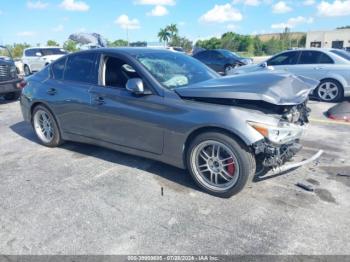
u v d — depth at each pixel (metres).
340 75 8.30
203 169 3.42
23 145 5.21
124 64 3.97
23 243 2.67
